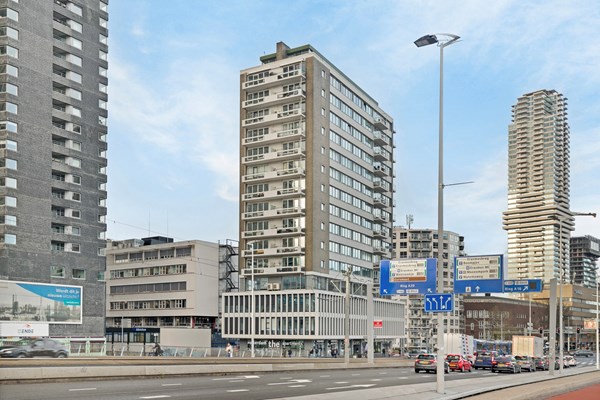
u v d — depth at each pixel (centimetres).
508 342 8075
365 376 4200
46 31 9594
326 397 2188
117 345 9925
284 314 10919
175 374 3431
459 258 3775
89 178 10038
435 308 2611
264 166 11656
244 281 11550
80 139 9969
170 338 9838
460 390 2758
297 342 10769
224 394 2359
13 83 9100
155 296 13700
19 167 9050
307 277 10881
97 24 10444
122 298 14238
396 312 13625
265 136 11506
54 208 9638
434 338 12581
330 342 11075
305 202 11094
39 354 5038
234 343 11444
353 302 11938
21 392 2212
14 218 8919
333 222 11594
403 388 2636
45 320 8088
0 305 7625
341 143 12044
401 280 3319
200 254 13325
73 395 2164
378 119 13575
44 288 8131
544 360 7081
